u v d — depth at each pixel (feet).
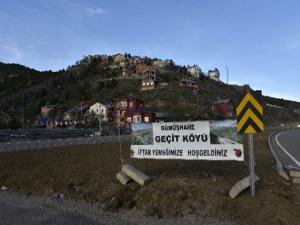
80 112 349.82
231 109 359.66
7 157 57.31
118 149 69.56
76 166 44.01
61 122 327.88
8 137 119.44
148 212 25.04
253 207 23.63
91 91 456.45
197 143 31.37
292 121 481.46
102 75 541.75
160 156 33.22
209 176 33.42
